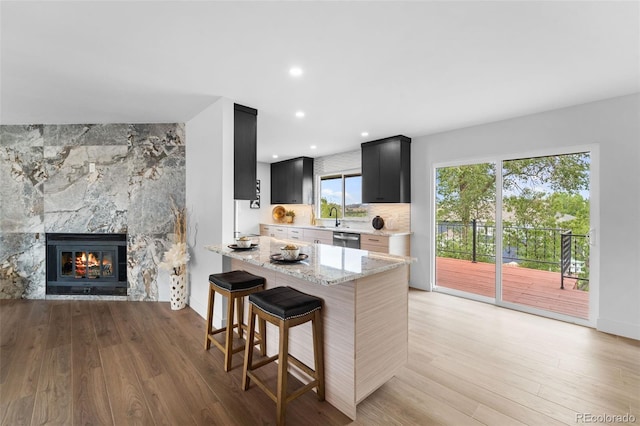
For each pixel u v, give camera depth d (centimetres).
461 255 426
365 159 493
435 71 241
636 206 279
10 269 392
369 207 537
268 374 225
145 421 172
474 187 405
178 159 393
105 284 398
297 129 415
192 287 367
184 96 295
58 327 303
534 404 189
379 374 197
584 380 214
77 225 391
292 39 196
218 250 261
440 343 271
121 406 184
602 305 297
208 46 204
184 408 184
